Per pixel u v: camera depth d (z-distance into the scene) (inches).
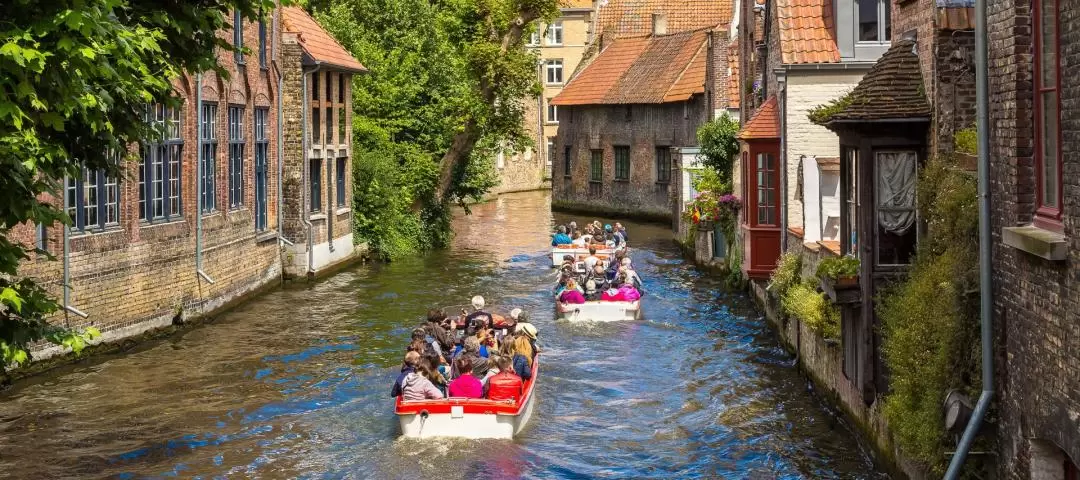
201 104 992.2
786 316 841.5
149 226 897.5
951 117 512.1
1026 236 358.9
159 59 433.7
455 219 2059.5
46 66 369.4
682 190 1561.3
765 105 982.4
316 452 611.2
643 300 1099.3
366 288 1180.5
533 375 706.2
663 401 713.6
